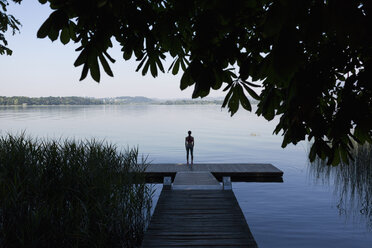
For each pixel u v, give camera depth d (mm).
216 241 5660
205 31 1735
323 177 12828
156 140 26094
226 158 18312
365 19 979
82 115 75625
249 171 12898
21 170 5762
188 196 8680
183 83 1927
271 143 24953
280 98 2342
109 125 42469
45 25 1595
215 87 2031
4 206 4750
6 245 4570
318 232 7270
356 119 2100
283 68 978
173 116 72250
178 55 2344
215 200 8281
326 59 2184
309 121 2277
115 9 1506
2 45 5805
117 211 5762
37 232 4629
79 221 5254
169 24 1931
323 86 2150
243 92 2088
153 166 13914
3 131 30203
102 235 5172
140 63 2076
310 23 1046
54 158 6340
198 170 13078
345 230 7367
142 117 67000
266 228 7551
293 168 15055
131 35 2027
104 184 6035
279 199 9945
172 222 6656
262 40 2186
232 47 2074
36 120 52562
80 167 6461
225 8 1183
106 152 7996
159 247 5422
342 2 991
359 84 1944
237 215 7082
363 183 10492
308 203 9469
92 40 1554
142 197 6957
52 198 5406
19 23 5605
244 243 5566
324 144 2260
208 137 29016
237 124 46875
